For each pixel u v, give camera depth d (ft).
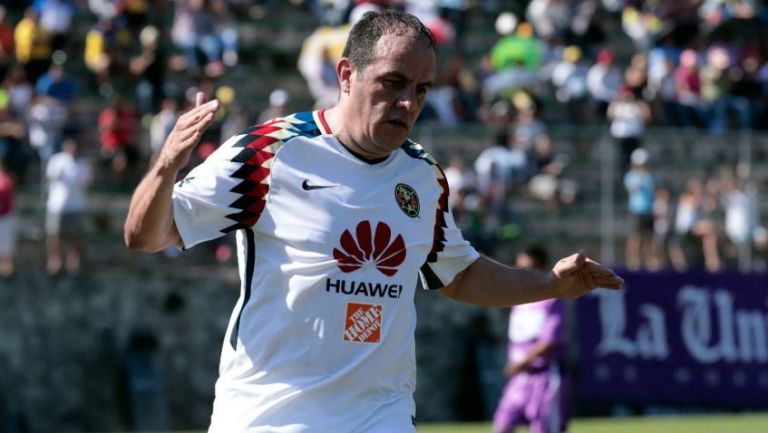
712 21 246.68
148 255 179.93
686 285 189.57
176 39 218.79
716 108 227.20
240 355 49.98
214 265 179.93
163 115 183.73
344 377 49.75
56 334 167.12
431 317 181.16
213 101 46.06
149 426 167.94
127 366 169.17
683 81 228.63
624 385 185.16
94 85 208.54
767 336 192.85
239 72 218.18
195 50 217.36
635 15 256.73
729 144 203.10
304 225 49.57
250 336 49.80
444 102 206.39
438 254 53.52
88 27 222.69
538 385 120.98
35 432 164.55
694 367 188.55
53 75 195.00
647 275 188.03
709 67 233.96
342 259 49.70
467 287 55.21
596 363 184.14
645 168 196.24
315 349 49.57
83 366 167.73
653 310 187.62
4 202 169.07
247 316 50.03
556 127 203.72
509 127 194.90
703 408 188.65
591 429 169.27
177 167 46.06
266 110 194.18
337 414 49.83
